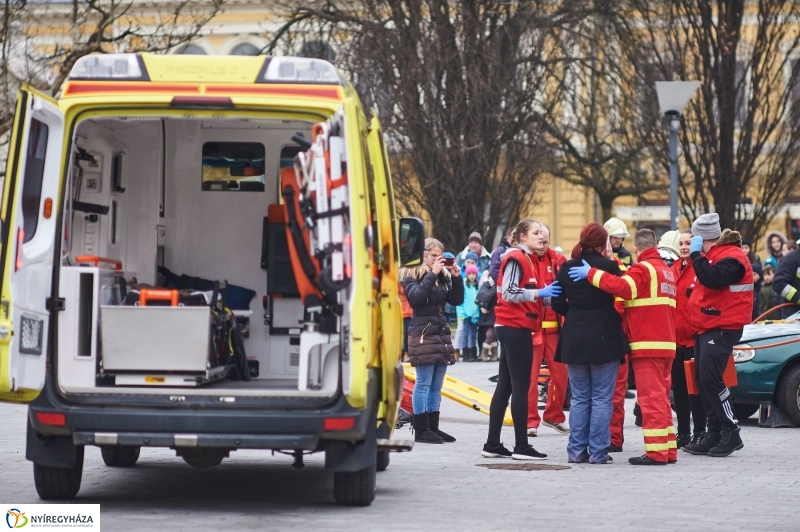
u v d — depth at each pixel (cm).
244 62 2364
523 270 3219
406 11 8462
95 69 2348
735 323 3378
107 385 2372
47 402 2311
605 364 3203
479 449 3531
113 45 7075
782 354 4078
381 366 2464
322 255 2286
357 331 2256
